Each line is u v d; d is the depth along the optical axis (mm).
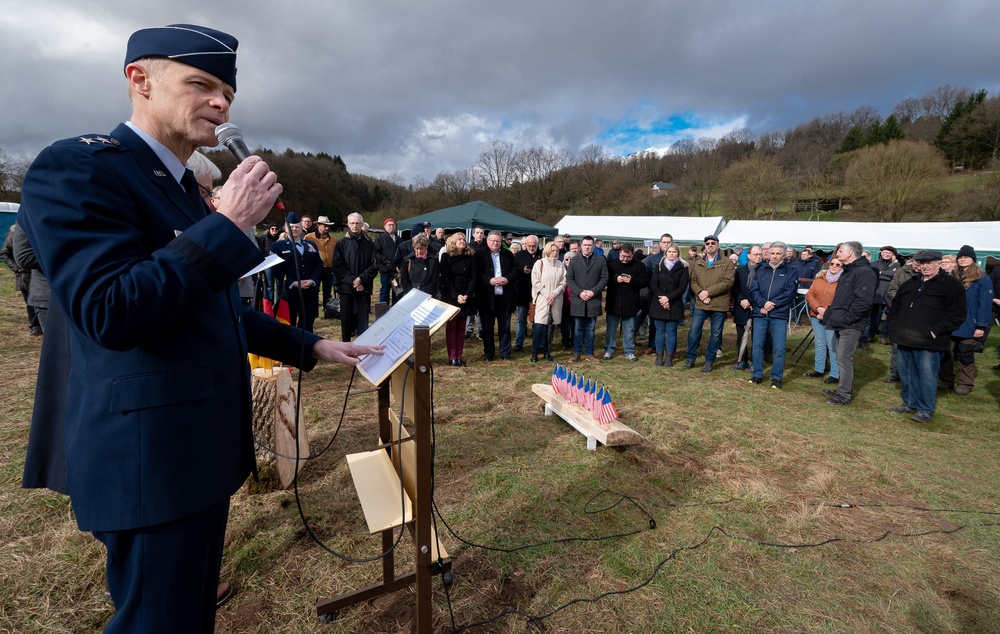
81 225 924
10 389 4477
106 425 1023
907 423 4773
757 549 2598
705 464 3604
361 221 6551
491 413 4520
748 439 4105
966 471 3709
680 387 5668
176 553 1112
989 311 5797
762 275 5883
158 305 907
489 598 2170
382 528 1593
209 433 1124
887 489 3367
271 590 2158
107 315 872
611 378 5980
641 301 7449
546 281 6504
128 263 937
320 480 3100
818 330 6340
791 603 2223
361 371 1495
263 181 1079
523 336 7496
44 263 916
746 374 6410
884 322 8844
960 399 5688
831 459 3814
